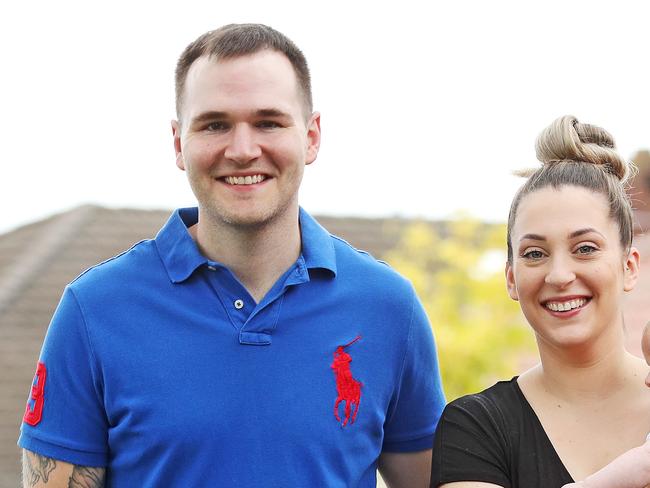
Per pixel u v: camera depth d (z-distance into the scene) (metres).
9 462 11.20
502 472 3.91
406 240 11.67
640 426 3.94
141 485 4.16
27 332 12.81
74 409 4.22
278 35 4.32
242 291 4.25
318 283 4.34
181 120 4.32
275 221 4.24
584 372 3.99
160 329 4.21
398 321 4.41
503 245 11.12
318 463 4.15
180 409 4.12
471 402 4.02
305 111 4.34
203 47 4.29
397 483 4.62
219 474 4.10
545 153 4.14
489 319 10.56
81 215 14.64
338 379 4.24
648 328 3.89
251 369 4.17
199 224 4.35
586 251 3.96
